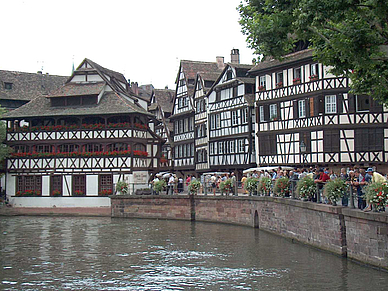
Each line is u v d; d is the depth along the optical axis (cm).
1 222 3622
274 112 3847
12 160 4459
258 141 3975
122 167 4219
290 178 2511
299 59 3547
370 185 1602
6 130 4500
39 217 4016
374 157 3284
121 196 3875
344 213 1747
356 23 1424
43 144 4403
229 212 3200
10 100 5428
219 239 2530
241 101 4244
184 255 2127
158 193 3781
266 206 2722
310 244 2088
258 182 2939
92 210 4078
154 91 6053
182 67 5350
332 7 1345
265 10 1543
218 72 5253
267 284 1562
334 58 1565
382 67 1527
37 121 4500
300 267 1741
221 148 4512
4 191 4462
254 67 4078
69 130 4350
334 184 1833
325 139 3391
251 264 1864
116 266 1938
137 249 2325
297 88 3622
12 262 2050
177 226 3181
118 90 4659
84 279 1731
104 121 4359
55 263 2020
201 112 4925
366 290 1391
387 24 1424
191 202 3497
